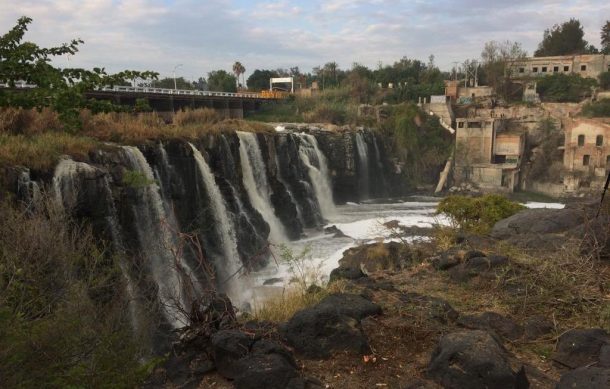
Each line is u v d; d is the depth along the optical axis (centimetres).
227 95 5753
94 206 1748
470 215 1725
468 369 464
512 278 753
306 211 3697
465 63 8131
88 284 688
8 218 726
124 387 491
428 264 932
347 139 4672
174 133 2666
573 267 771
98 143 2081
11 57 729
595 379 422
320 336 554
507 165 5322
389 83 8200
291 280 1247
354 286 792
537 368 526
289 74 11806
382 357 545
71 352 492
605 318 615
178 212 2456
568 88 6831
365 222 3688
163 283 1839
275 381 471
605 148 4928
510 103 6444
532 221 1102
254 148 3388
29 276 583
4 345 422
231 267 2489
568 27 9475
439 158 5616
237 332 539
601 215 1003
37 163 1692
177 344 584
